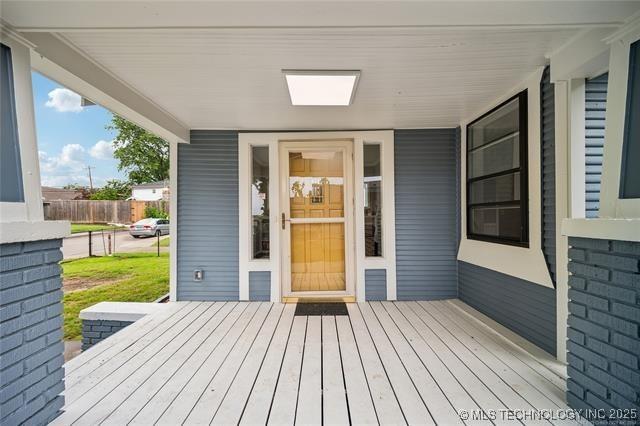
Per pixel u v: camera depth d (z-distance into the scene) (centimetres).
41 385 161
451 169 404
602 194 169
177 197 405
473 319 326
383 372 218
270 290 402
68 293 568
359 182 407
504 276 304
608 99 170
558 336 233
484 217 341
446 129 405
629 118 161
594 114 223
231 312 356
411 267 404
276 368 226
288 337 283
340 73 244
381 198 411
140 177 1627
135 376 215
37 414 158
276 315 345
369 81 264
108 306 376
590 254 165
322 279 421
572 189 221
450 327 304
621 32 165
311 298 412
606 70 208
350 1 147
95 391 197
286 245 417
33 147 169
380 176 412
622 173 161
